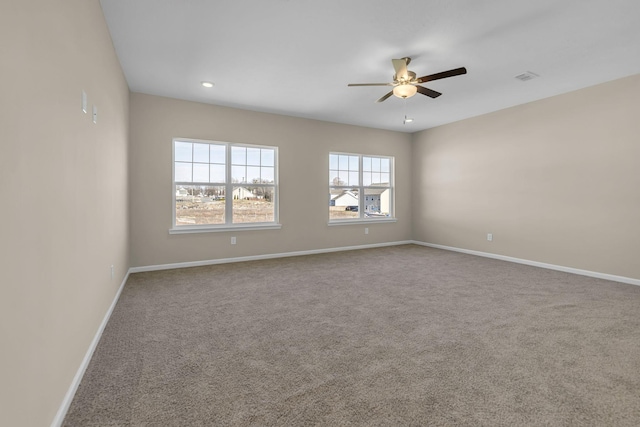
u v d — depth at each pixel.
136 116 4.35
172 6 2.44
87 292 1.97
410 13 2.54
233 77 3.82
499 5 2.44
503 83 4.02
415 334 2.41
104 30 2.54
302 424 1.45
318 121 5.81
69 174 1.62
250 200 5.32
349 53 3.20
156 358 2.05
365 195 6.55
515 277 4.10
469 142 5.73
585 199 4.21
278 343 2.27
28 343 1.14
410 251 6.02
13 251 1.04
